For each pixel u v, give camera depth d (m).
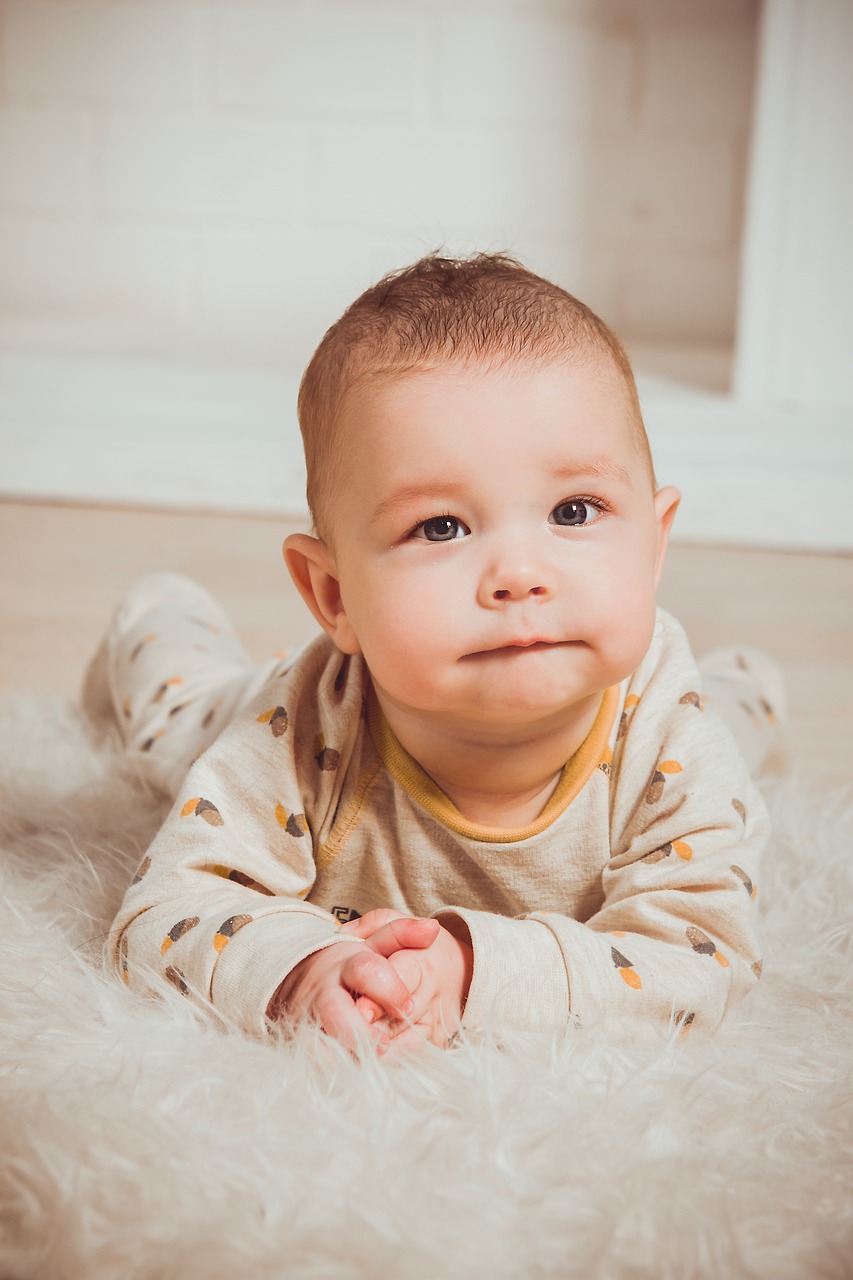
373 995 0.69
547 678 0.72
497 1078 0.68
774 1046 0.75
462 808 0.82
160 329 2.65
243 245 2.67
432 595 0.71
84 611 1.72
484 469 0.71
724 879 0.78
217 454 2.29
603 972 0.73
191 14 2.58
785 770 1.24
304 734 0.85
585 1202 0.60
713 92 2.53
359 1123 0.65
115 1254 0.57
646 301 2.63
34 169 2.68
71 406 2.31
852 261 2.10
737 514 2.16
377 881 0.86
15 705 1.33
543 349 0.73
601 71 2.54
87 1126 0.63
